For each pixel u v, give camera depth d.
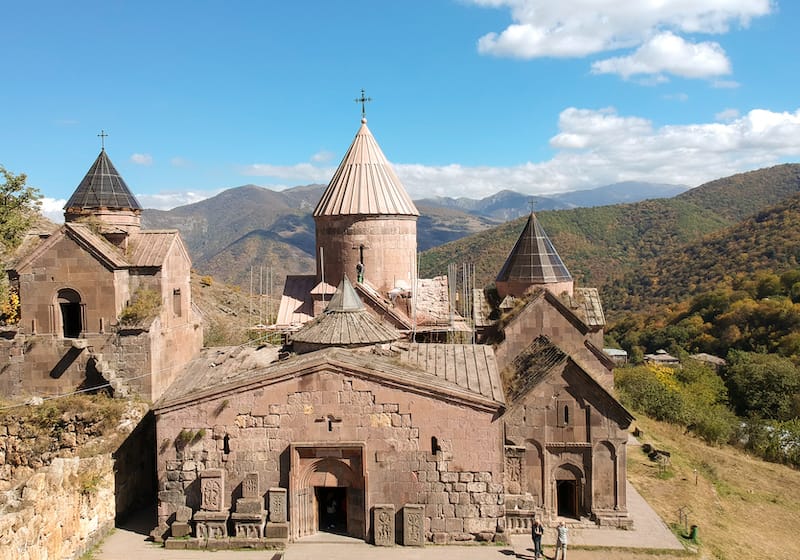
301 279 37.03
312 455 22.98
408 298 35.28
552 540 23.47
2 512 18.59
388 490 22.77
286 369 22.81
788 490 36.47
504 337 30.55
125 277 28.67
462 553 21.86
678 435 44.94
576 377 25.03
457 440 22.66
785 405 61.44
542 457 25.11
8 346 28.06
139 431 26.81
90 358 27.88
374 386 22.73
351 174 35.75
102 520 23.67
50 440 26.03
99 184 30.88
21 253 32.06
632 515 26.70
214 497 22.81
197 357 30.30
